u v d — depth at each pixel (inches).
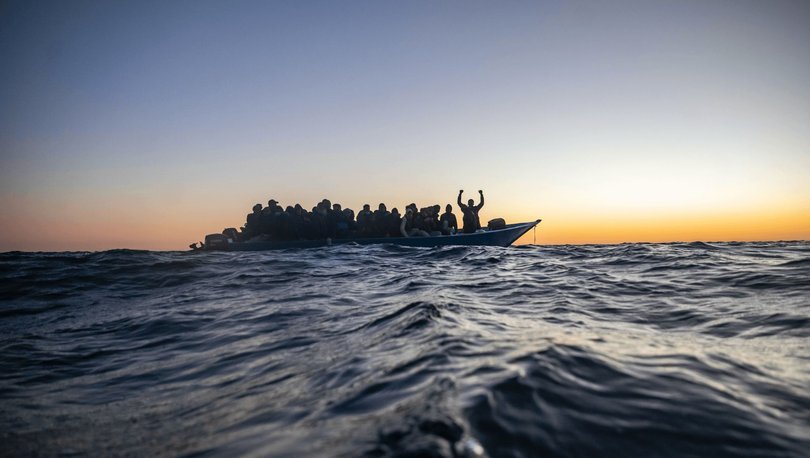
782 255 360.5
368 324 164.7
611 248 519.8
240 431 74.3
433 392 73.8
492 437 56.4
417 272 362.6
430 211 713.0
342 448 55.8
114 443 82.4
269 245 669.3
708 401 73.1
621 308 193.5
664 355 102.4
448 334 122.8
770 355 109.0
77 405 110.7
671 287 246.1
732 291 225.1
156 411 99.1
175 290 319.0
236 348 154.7
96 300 292.4
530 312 183.3
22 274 374.0
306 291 287.1
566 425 61.4
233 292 300.0
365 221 696.4
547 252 499.2
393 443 55.0
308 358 126.6
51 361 156.9
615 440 58.5
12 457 81.8
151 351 163.8
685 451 57.0
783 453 57.6
